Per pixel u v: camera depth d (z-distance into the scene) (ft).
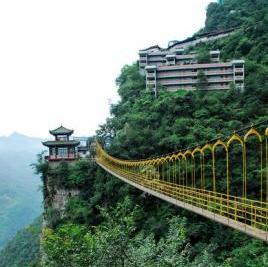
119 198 190.80
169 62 396.57
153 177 156.35
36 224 331.98
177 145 217.15
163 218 156.15
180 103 261.85
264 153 162.40
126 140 230.89
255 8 491.72
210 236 144.05
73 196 226.99
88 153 296.71
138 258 48.44
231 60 350.02
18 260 294.05
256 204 133.69
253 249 123.54
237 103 262.06
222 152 170.81
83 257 47.09
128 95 353.51
